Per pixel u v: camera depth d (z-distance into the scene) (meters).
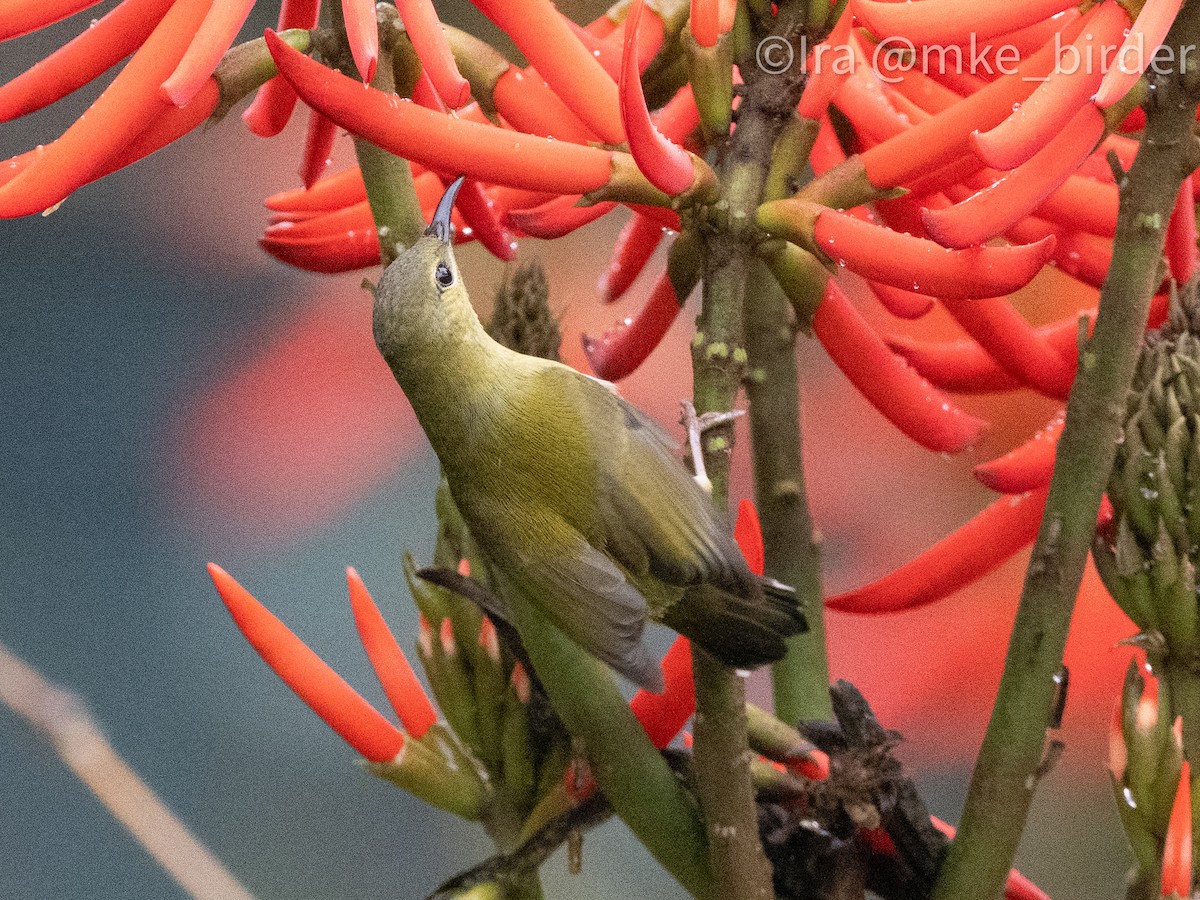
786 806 3.44
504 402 3.45
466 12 3.65
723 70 3.42
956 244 3.39
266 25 3.70
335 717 3.45
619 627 3.43
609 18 3.46
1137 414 3.43
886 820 3.43
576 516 3.44
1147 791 3.43
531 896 3.45
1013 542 3.45
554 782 3.45
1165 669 3.43
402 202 3.45
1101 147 3.47
